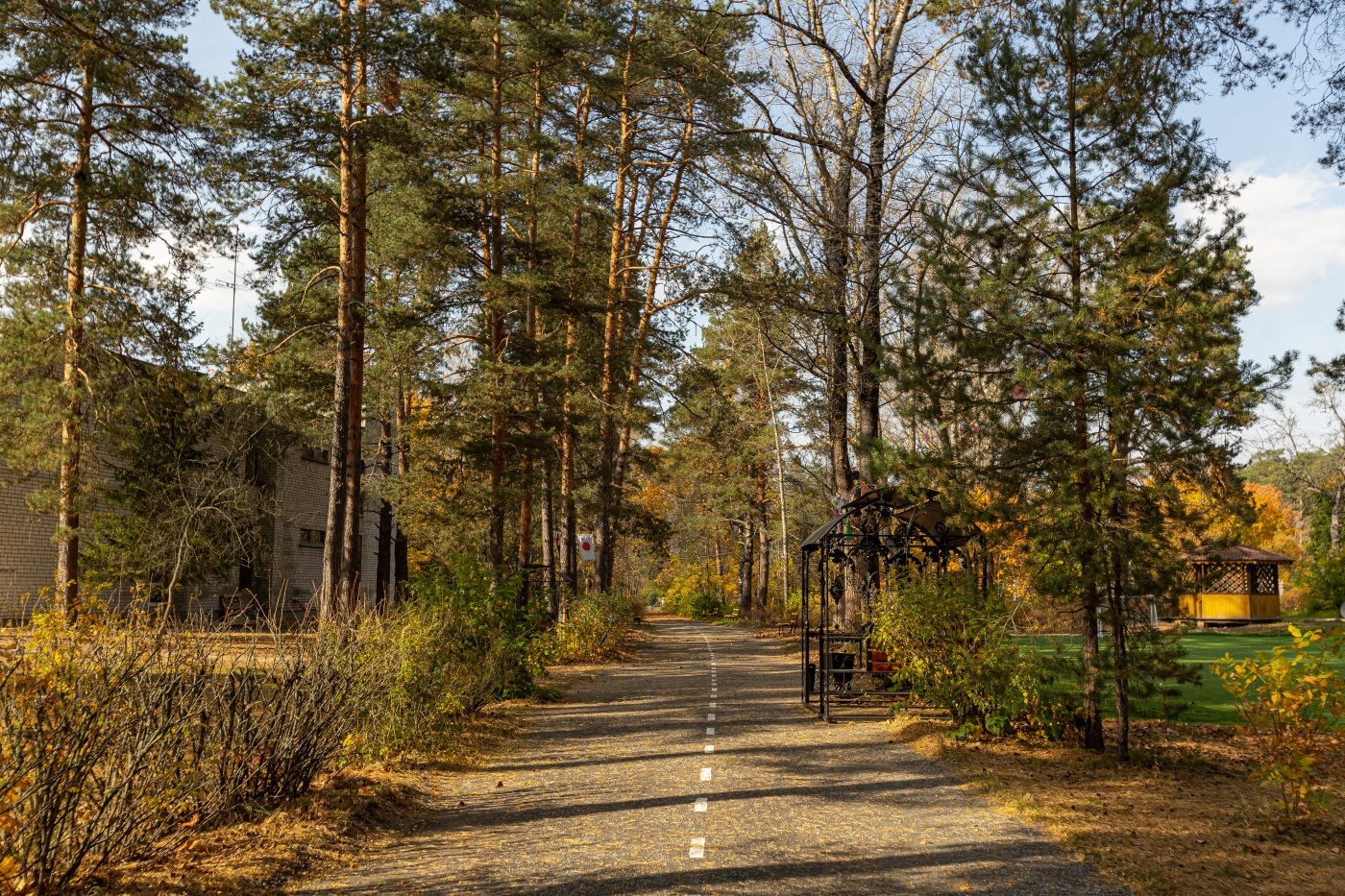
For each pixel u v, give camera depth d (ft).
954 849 20.49
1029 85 31.76
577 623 80.02
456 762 32.07
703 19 60.80
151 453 68.90
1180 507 28.86
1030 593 33.35
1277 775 21.99
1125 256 29.91
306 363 68.39
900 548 48.60
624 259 94.58
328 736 25.95
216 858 19.56
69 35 44.27
